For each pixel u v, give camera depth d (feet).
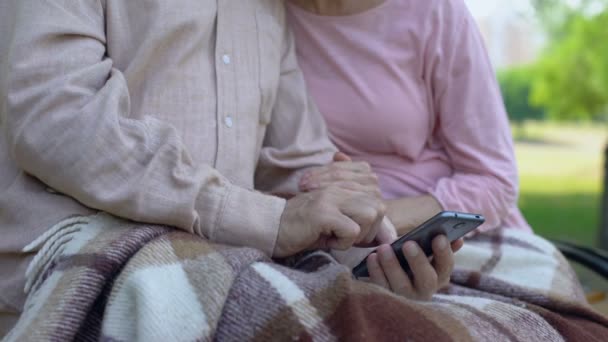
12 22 4.02
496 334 3.71
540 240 5.28
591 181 29.63
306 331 3.10
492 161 5.09
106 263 3.34
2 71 3.89
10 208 3.87
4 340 3.40
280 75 5.14
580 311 4.63
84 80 3.78
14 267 3.84
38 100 3.67
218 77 4.36
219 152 4.30
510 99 41.47
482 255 5.07
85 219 3.75
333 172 4.72
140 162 3.63
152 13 4.10
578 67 26.86
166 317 3.09
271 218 3.89
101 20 4.08
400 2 5.11
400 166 5.30
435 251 3.86
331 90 5.17
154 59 4.14
